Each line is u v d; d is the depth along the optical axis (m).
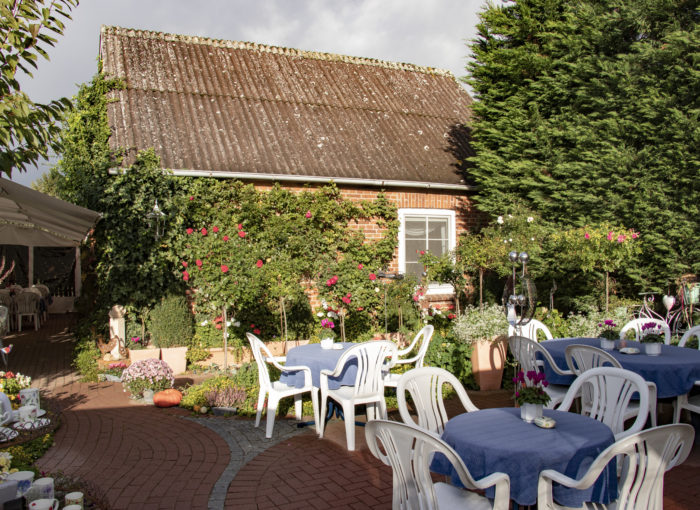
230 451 5.66
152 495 4.59
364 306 10.52
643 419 3.82
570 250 9.20
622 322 8.85
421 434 2.95
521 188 11.04
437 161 12.65
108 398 7.77
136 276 9.80
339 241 11.23
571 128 10.15
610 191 9.70
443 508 3.27
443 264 10.60
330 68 15.27
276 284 9.41
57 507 3.78
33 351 11.17
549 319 9.21
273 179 10.57
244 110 12.25
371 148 12.34
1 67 4.65
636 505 2.96
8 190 7.32
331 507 4.36
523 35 11.57
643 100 9.25
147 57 12.99
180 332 9.53
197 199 10.14
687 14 9.55
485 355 8.17
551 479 3.07
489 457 3.17
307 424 6.52
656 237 9.33
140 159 9.78
